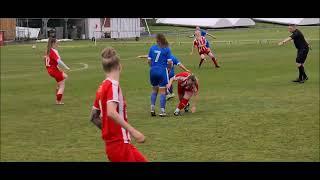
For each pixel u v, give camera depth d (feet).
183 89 52.29
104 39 242.58
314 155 34.71
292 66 100.68
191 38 226.17
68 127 46.83
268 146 37.63
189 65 108.78
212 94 65.98
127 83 79.92
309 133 41.96
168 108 56.95
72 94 69.67
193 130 44.06
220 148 37.24
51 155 36.09
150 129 44.93
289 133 42.06
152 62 51.42
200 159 34.09
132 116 51.98
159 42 51.19
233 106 56.34
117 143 23.94
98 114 24.67
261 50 147.23
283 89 69.31
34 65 117.70
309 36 206.80
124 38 245.24
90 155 35.91
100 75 93.76
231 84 75.66
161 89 51.62
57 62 60.18
